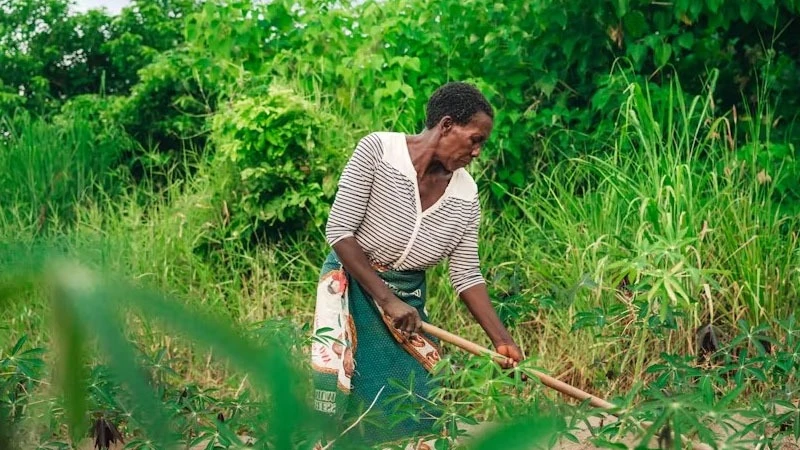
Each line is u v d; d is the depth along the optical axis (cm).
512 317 368
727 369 300
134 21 1241
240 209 561
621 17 547
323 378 307
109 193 689
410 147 306
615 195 462
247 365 31
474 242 329
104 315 29
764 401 305
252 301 499
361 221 312
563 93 570
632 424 229
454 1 596
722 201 446
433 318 462
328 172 548
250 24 636
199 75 719
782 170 505
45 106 1093
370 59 583
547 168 562
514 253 483
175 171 745
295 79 625
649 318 331
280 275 528
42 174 679
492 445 41
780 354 302
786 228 481
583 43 564
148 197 673
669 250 312
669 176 448
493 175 539
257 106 548
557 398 394
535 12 556
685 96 557
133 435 338
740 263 419
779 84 555
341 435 46
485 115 299
